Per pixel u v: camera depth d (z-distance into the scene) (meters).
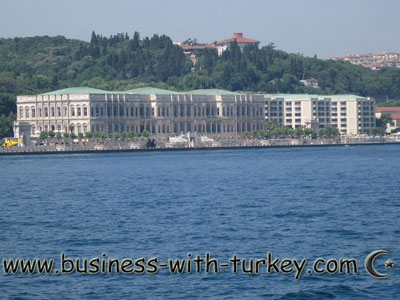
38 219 165.38
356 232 143.38
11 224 158.62
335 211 170.75
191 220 159.75
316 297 106.12
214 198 199.50
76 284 111.50
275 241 135.75
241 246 131.88
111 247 132.38
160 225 153.75
